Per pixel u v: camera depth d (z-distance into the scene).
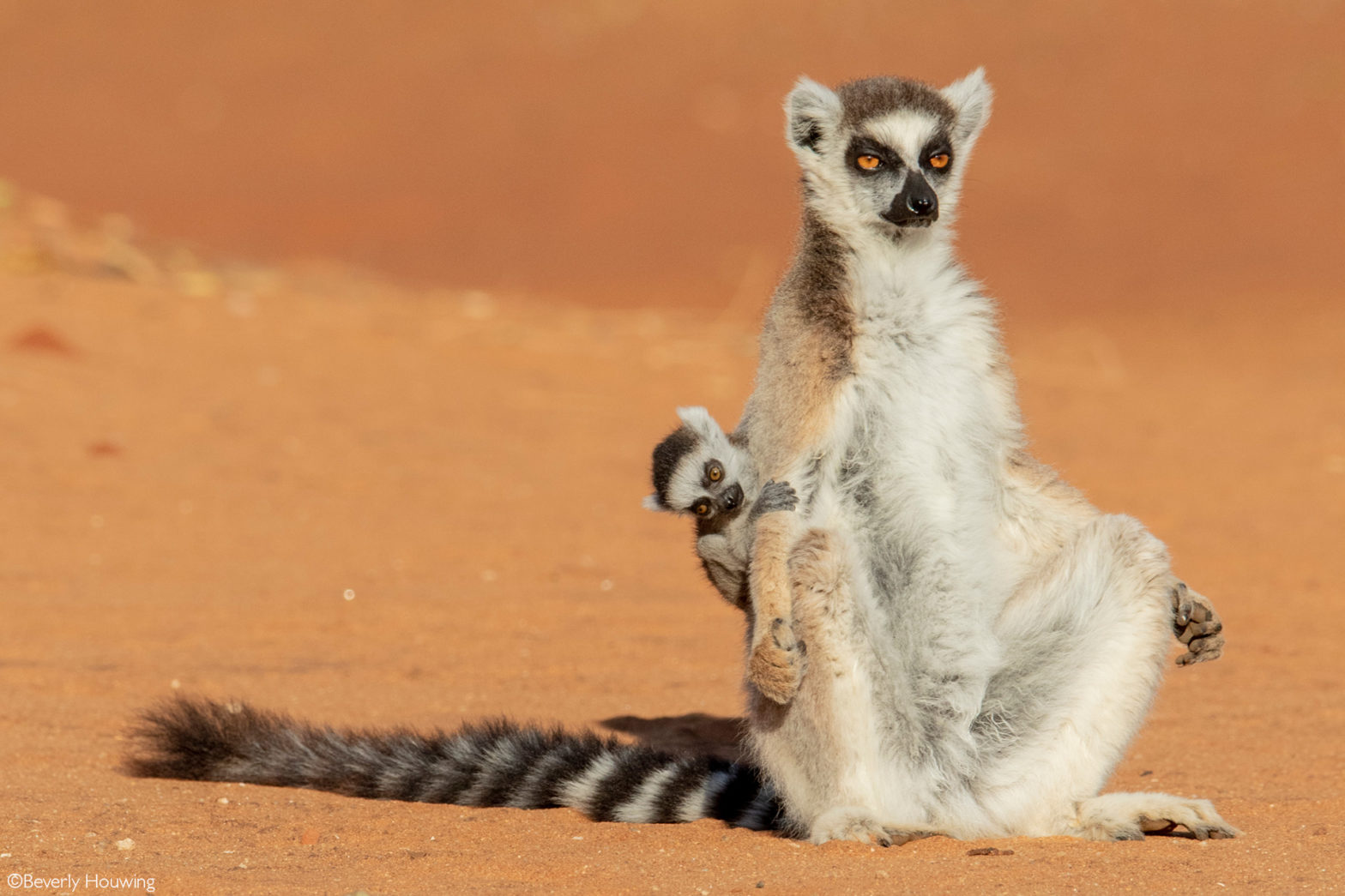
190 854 6.58
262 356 24.20
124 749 8.60
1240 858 6.39
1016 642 7.39
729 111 48.31
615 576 13.85
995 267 36.69
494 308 31.72
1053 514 7.69
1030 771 7.14
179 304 27.77
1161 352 29.80
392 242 40.50
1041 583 7.40
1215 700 10.20
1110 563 7.17
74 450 17.70
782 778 7.10
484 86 52.31
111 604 12.25
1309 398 25.41
